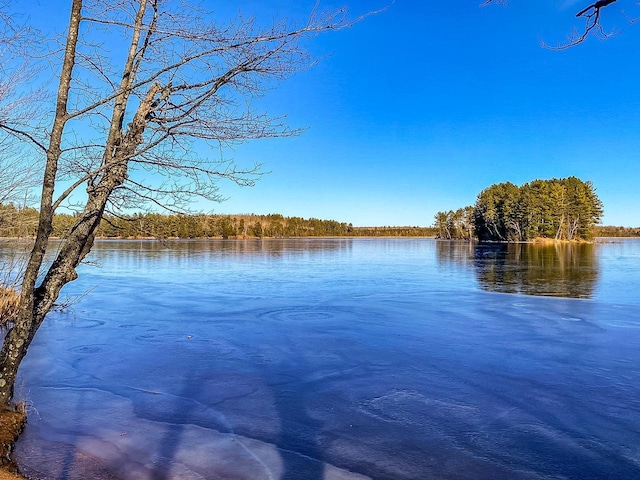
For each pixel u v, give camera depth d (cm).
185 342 1134
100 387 820
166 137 430
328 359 988
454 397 769
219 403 748
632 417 688
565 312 1517
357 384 834
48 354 1025
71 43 403
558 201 8644
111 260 3866
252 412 712
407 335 1205
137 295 1919
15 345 415
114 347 1088
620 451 590
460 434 638
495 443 613
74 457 567
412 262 3822
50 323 1355
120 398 768
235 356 1013
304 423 674
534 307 1614
